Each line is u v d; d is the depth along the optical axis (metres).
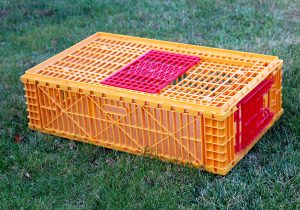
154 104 3.15
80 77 3.47
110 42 3.90
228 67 3.52
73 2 5.50
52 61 3.70
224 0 5.34
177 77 3.43
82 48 3.84
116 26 5.02
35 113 3.59
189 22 5.00
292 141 3.39
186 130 3.14
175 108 3.11
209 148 3.12
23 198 3.07
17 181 3.21
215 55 3.63
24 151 3.42
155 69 3.50
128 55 3.72
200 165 3.17
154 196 3.01
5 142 3.54
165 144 3.24
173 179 3.14
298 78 3.95
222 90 3.31
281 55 4.30
